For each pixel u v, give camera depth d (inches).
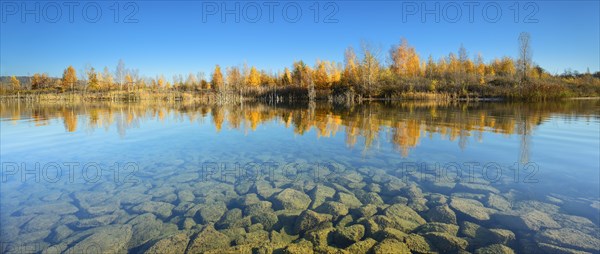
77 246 184.2
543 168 335.9
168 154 436.8
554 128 616.1
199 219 222.5
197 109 1493.6
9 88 2938.0
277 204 245.3
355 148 457.4
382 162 371.9
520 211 224.7
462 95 1877.5
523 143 467.8
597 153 400.8
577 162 358.0
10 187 293.7
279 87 2822.3
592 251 170.7
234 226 210.2
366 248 174.6
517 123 697.0
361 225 200.7
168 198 263.6
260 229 207.6
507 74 2452.0
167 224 213.9
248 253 173.2
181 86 3695.9
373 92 2057.1
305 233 197.6
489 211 224.5
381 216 213.2
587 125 657.0
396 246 173.5
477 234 191.5
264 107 1652.3
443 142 482.3
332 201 243.4
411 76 2442.2
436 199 247.8
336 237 190.1
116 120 924.6
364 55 2054.6
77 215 229.0
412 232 197.9
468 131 586.2
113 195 270.7
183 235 192.9
